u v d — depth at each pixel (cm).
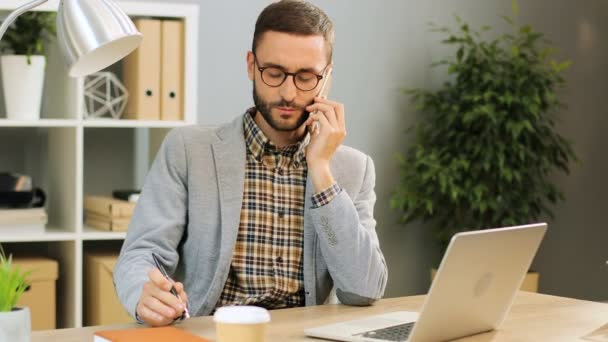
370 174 208
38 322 306
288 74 183
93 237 313
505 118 411
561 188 482
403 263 444
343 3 421
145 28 323
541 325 170
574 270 491
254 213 195
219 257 189
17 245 344
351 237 185
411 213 424
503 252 152
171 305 157
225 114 395
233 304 190
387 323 163
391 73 434
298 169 200
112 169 371
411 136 440
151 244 184
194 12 328
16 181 307
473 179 410
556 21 477
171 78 328
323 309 182
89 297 326
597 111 493
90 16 141
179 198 192
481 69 416
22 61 312
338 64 421
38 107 318
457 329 153
